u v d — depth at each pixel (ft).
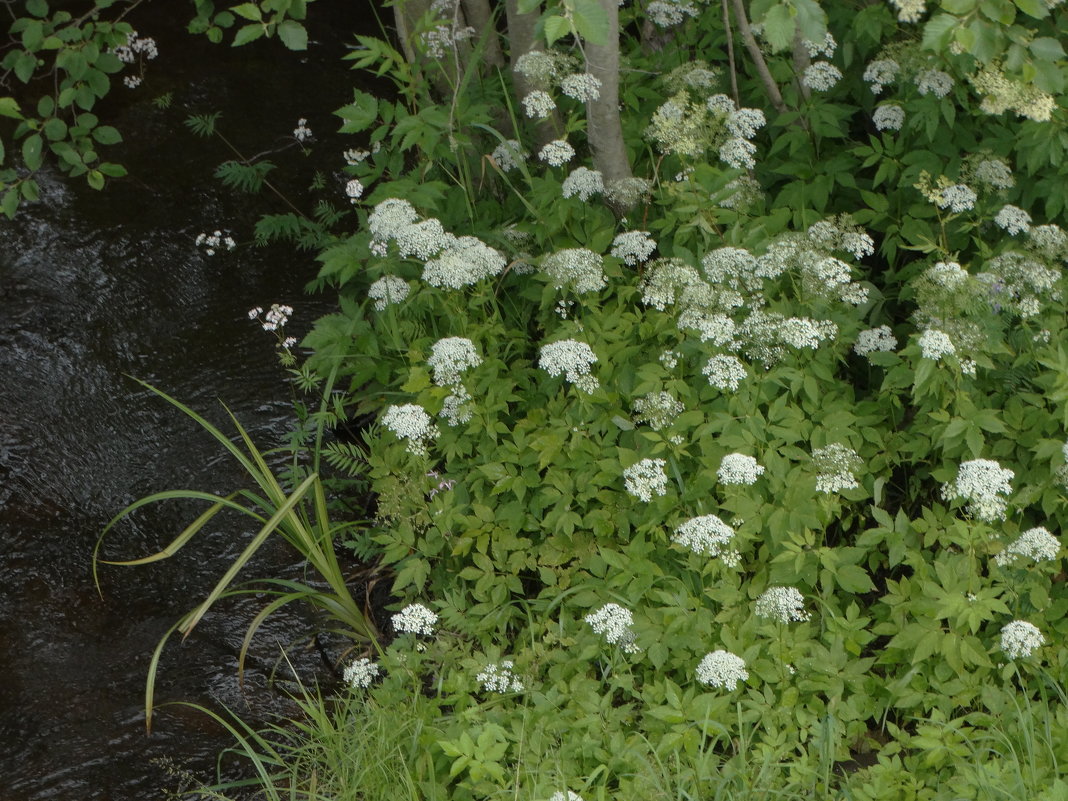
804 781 11.44
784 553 11.80
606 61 12.69
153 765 11.89
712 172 12.60
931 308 12.11
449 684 11.82
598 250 12.80
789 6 10.90
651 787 11.35
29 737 11.98
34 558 12.67
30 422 13.12
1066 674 11.59
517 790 11.30
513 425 12.78
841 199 13.24
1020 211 12.34
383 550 12.64
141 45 14.75
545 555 12.26
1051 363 11.82
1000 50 11.14
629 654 11.91
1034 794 11.18
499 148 13.48
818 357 12.26
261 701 12.17
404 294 12.71
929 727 11.43
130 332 13.57
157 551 12.75
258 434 13.21
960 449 12.05
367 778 11.57
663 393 12.14
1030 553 11.59
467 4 14.17
